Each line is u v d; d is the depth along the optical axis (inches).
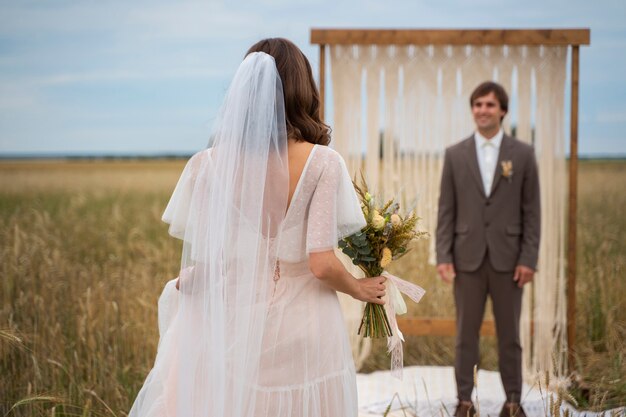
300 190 83.4
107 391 142.4
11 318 152.4
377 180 191.8
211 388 82.3
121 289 197.5
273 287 84.6
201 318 85.7
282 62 87.6
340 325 86.7
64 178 680.4
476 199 162.7
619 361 157.2
